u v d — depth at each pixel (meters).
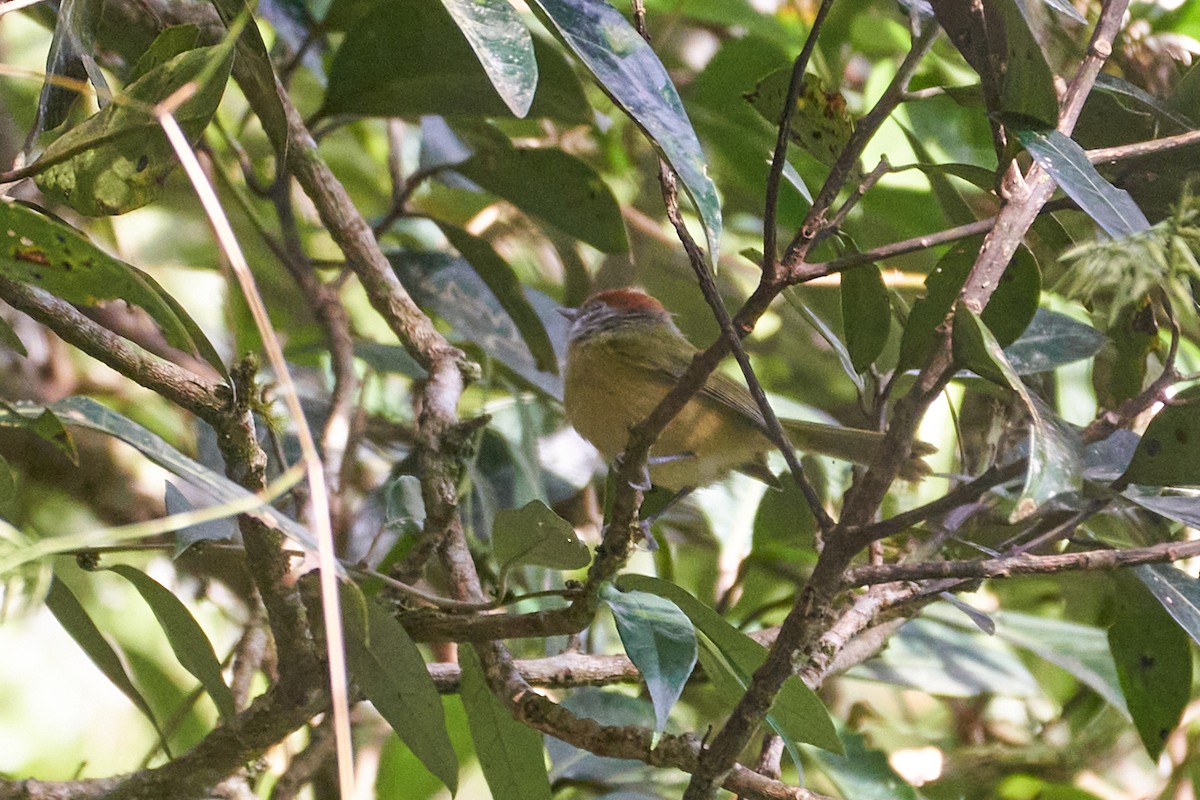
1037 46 3.94
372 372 9.09
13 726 8.11
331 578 3.58
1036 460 3.49
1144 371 5.77
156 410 9.38
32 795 4.95
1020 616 8.02
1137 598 5.63
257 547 4.48
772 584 8.38
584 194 7.82
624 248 7.98
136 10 5.95
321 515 3.60
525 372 8.11
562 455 8.76
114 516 8.89
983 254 4.00
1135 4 7.07
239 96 9.55
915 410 3.84
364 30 6.80
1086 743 9.12
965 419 6.77
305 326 9.77
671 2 9.13
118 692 8.47
